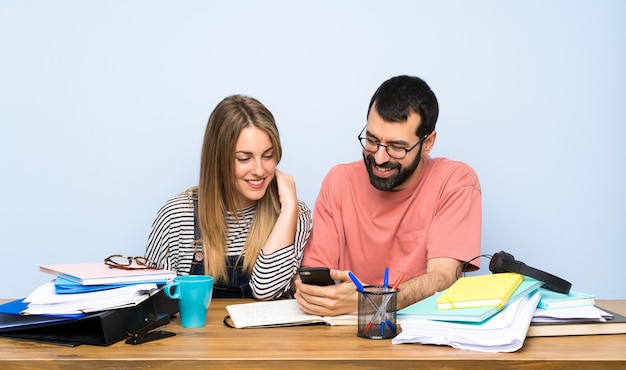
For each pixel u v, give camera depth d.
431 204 1.92
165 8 2.59
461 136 2.63
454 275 1.76
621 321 1.32
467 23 2.62
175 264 2.01
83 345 1.23
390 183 1.84
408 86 1.80
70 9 2.58
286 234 1.92
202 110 2.61
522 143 2.64
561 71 2.64
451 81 2.62
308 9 2.62
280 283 1.89
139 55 2.59
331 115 2.63
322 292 1.41
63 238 2.60
